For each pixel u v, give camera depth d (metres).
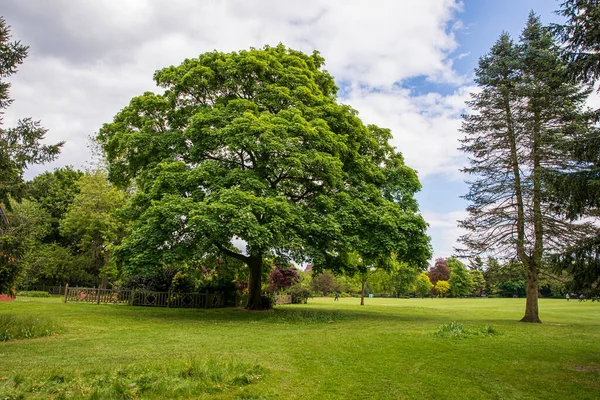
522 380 6.62
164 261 15.18
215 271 24.59
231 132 15.67
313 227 15.66
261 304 21.16
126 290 22.52
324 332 12.01
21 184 11.30
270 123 16.23
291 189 19.86
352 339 10.41
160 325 13.19
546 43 17.73
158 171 17.30
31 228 11.99
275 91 18.00
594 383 6.52
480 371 7.14
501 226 18.20
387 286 69.50
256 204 14.47
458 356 8.41
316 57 23.36
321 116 18.83
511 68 18.55
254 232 13.56
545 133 16.95
